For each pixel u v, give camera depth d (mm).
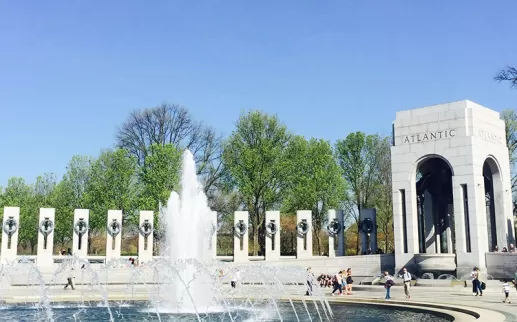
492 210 46406
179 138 65625
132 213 60688
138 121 65062
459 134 42562
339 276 35625
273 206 65438
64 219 62906
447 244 47875
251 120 64250
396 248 44625
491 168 45750
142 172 62000
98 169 61406
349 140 67188
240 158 63250
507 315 21359
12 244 49344
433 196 47844
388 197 65875
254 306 30172
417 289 36688
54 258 51094
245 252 51781
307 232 52812
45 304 28516
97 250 82750
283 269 42719
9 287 41875
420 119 44875
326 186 61844
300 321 22859
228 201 69500
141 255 50719
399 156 45531
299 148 65062
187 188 38438
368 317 23844
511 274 39500
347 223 69750
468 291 34625
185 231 37500
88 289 40062
